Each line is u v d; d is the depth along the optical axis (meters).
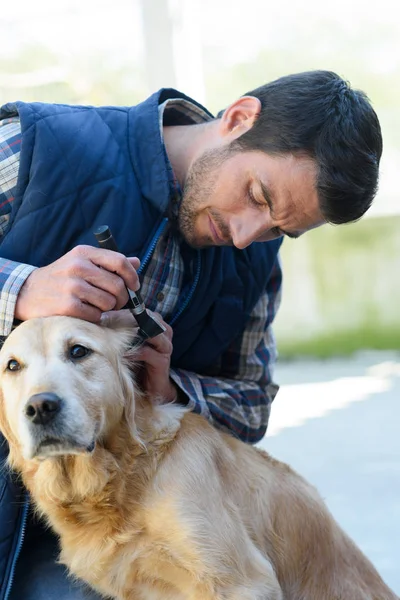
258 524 2.55
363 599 2.71
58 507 2.44
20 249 2.49
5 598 2.38
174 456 2.43
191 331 2.77
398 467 5.11
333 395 7.25
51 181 2.49
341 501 4.63
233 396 2.86
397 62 9.39
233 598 2.31
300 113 2.43
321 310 9.21
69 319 2.31
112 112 2.72
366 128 2.47
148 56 7.46
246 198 2.51
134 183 2.60
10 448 2.43
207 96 9.68
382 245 9.06
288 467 2.81
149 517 2.36
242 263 2.86
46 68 8.91
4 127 2.65
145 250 2.58
